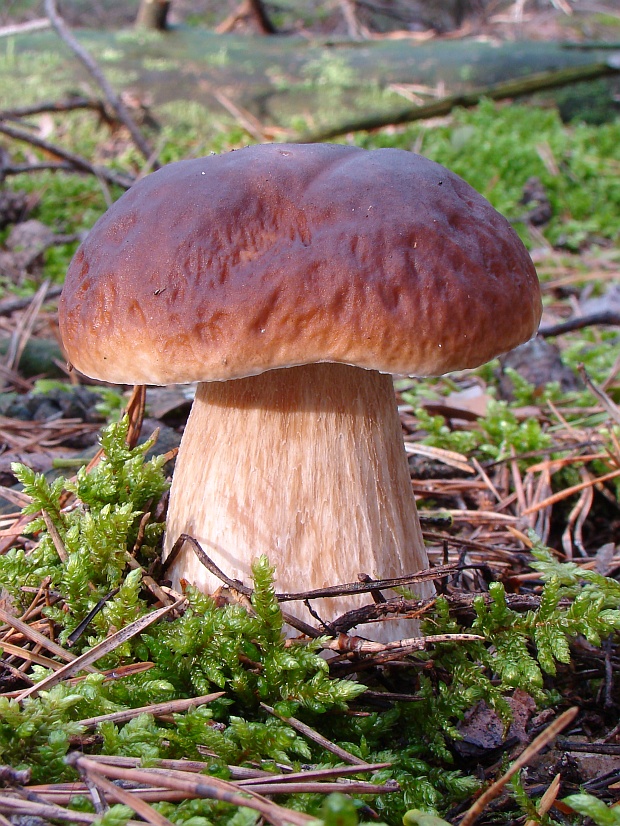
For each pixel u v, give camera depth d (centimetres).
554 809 21
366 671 24
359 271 20
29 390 41
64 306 23
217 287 20
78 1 142
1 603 25
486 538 32
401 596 24
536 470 35
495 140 78
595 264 63
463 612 25
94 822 18
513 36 138
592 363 45
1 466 32
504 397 42
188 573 24
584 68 90
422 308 21
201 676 22
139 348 21
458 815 21
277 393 23
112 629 23
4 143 80
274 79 91
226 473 24
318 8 150
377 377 24
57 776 19
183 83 89
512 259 22
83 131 83
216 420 24
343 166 22
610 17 148
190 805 19
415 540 25
